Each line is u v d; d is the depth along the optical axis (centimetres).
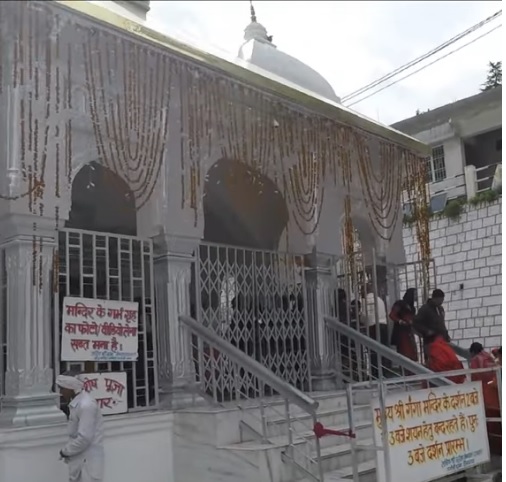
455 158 1381
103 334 654
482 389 718
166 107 689
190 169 723
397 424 585
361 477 642
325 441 700
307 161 839
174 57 654
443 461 630
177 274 724
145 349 701
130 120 641
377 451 568
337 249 943
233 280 816
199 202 740
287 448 618
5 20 459
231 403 724
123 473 624
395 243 1068
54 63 555
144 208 722
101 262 680
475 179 1333
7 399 591
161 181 714
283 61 1035
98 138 617
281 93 760
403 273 1316
